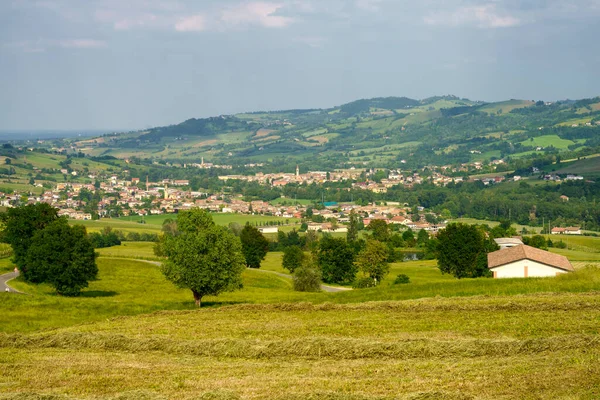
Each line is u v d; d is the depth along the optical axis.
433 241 154.75
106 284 94.12
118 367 35.38
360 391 29.06
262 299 74.00
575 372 30.11
